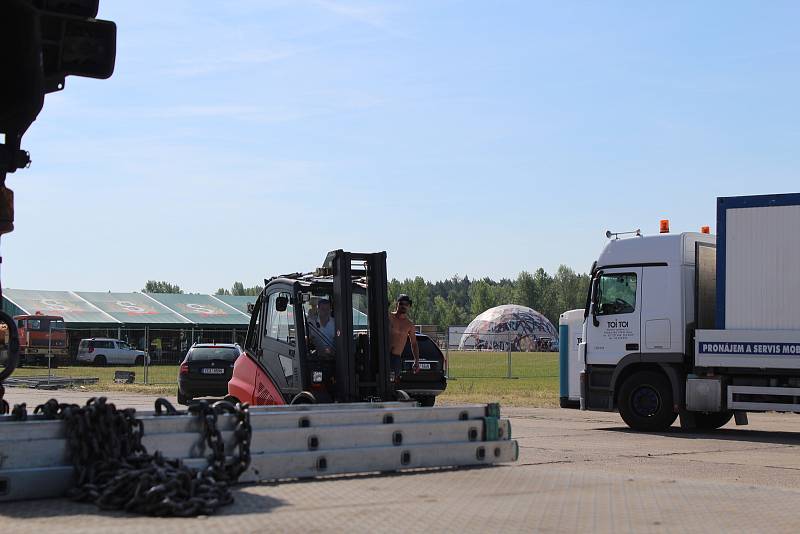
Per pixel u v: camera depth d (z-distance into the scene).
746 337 17.39
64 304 71.19
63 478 7.94
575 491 9.07
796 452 14.30
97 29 8.45
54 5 8.20
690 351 18.39
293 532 6.73
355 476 9.72
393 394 14.72
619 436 16.94
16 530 6.62
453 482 9.45
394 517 7.43
